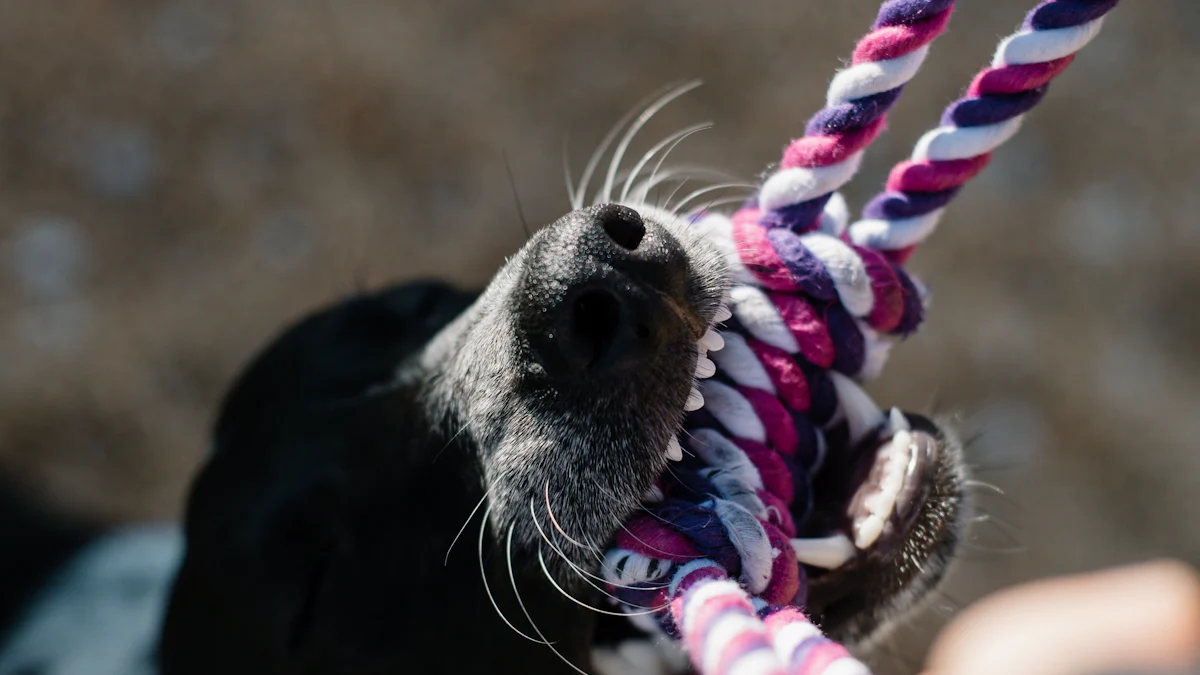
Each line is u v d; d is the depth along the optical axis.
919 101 6.34
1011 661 3.53
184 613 3.15
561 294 2.05
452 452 2.53
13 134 6.36
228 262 6.19
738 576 2.15
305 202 6.29
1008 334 5.99
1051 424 5.81
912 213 2.37
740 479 2.31
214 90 6.52
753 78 6.52
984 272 6.16
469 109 6.48
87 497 5.61
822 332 2.36
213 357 6.00
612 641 2.80
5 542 4.70
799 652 1.82
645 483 2.18
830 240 2.34
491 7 6.73
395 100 6.48
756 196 2.61
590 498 2.19
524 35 6.64
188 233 6.25
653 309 2.02
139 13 6.67
